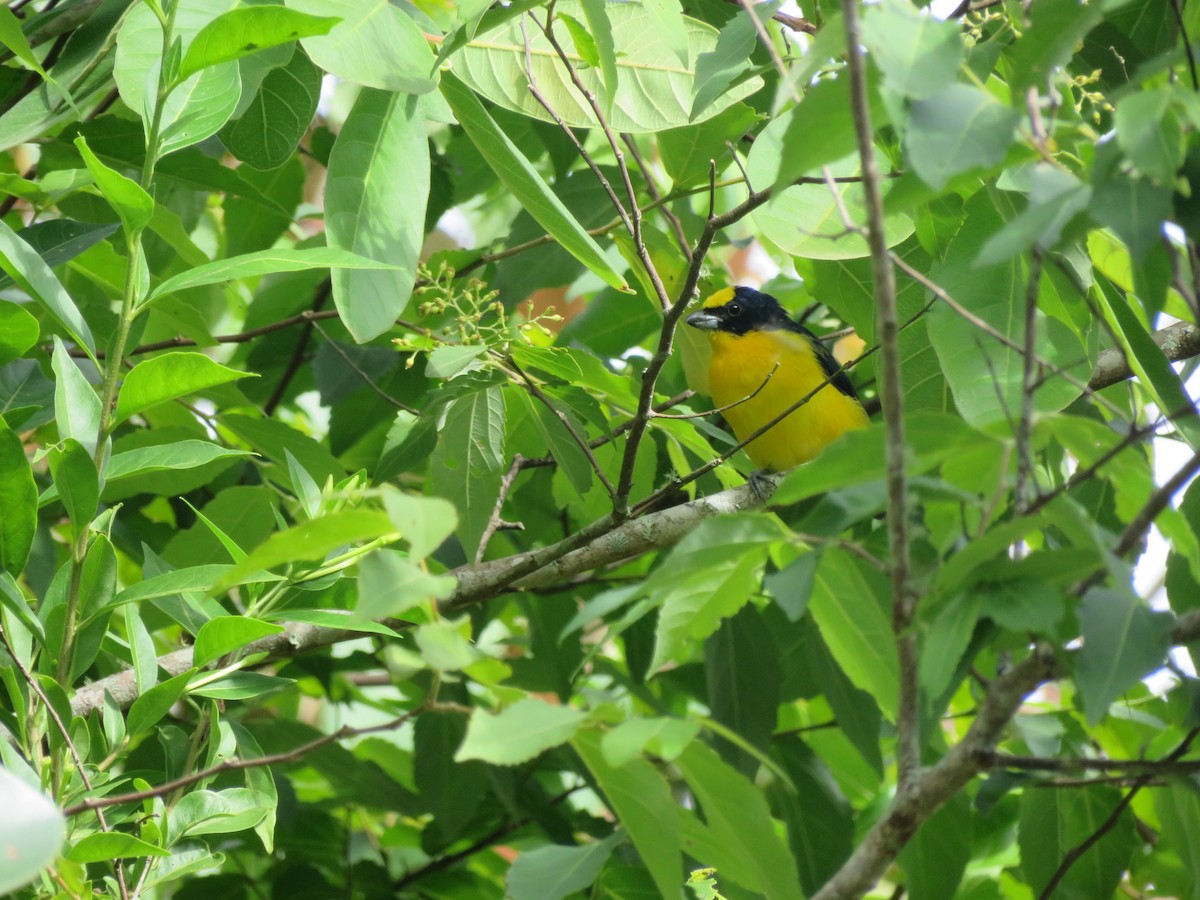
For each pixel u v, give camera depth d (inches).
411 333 303.4
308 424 410.0
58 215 323.0
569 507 316.2
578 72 246.8
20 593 170.4
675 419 241.9
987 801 171.8
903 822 129.2
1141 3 266.1
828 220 221.9
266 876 315.0
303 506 198.1
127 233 174.6
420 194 221.1
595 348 352.5
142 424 338.0
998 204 199.3
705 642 280.4
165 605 200.1
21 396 210.4
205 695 184.1
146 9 198.8
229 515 279.0
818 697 356.8
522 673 312.8
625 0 245.9
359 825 350.9
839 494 127.5
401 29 211.5
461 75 241.4
